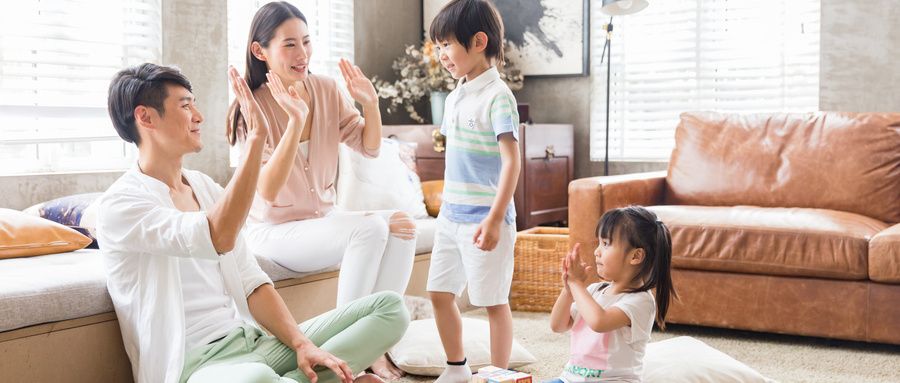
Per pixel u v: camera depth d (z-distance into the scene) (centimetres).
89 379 202
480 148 225
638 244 189
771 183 348
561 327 197
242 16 387
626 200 330
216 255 172
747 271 292
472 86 228
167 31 334
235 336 188
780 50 412
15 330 185
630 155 451
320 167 253
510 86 461
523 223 397
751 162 354
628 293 191
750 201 351
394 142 390
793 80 411
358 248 232
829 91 392
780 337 301
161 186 186
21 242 232
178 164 194
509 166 217
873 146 332
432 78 431
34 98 304
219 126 357
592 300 185
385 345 197
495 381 178
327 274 271
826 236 279
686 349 235
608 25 409
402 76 460
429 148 415
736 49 423
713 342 294
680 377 213
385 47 464
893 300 270
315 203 254
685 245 300
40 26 301
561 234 379
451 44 227
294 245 244
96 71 323
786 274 286
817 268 280
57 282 195
